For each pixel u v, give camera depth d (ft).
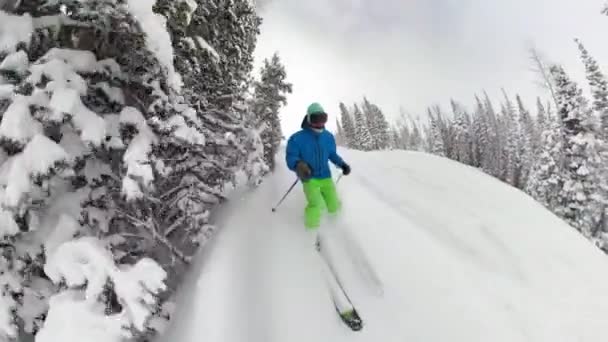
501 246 15.20
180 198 15.01
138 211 13.61
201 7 21.70
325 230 14.92
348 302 11.46
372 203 17.35
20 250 10.47
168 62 11.14
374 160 29.40
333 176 21.94
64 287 9.83
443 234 15.83
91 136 9.87
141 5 10.62
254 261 13.28
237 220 16.31
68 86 10.25
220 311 11.24
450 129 184.96
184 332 10.77
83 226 11.65
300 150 14.60
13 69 9.86
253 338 10.46
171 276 14.19
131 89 13.42
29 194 9.84
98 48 12.50
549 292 13.02
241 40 30.94
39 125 9.80
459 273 13.00
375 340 10.52
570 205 70.49
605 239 66.80
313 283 12.42
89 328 8.93
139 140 11.03
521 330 11.18
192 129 12.28
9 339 10.71
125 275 9.49
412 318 11.18
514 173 168.76
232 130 19.95
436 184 22.16
